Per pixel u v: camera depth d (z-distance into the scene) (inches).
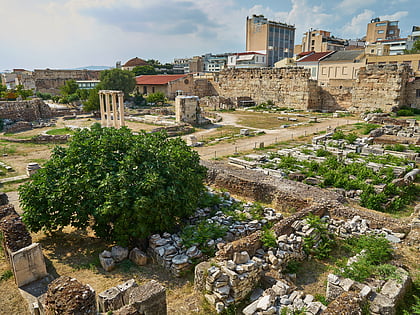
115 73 2778.1
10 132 1523.1
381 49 2849.4
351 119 1824.6
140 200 436.8
